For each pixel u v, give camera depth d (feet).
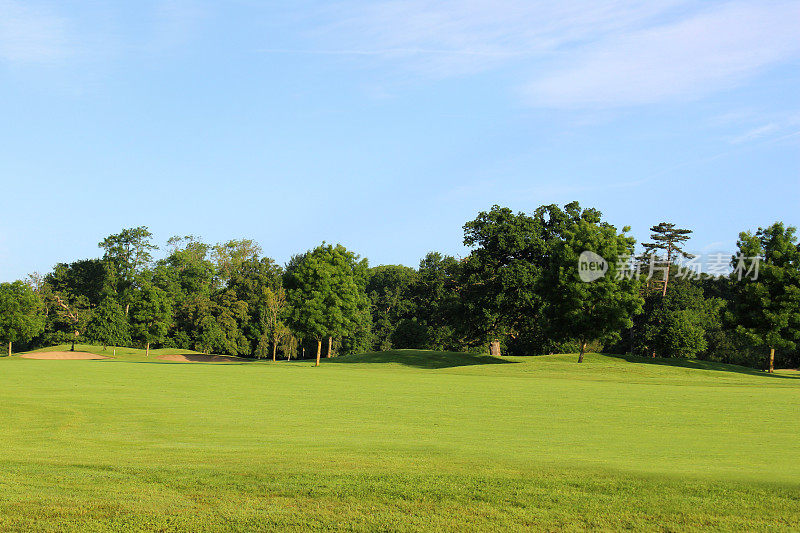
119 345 293.23
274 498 29.35
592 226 171.83
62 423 55.88
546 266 205.67
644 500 29.01
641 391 93.66
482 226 206.90
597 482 31.96
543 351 221.25
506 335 231.71
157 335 270.26
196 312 333.83
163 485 31.30
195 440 46.62
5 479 32.37
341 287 176.45
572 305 166.40
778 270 160.15
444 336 273.95
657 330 232.12
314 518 26.81
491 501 28.86
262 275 363.56
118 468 34.83
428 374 135.64
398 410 67.51
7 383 94.73
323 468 35.04
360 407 70.03
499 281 198.18
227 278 377.91
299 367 161.79
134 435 49.21
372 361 185.88
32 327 269.64
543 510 27.68
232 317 337.11
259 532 25.44
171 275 359.66
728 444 46.03
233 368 145.38
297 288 178.81
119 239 360.89
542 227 211.61
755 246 165.07
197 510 27.73
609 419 61.26
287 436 48.85
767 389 100.89
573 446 44.65
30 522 26.18
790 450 43.45
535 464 36.70
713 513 27.27
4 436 48.60
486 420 59.98
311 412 65.16
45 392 81.87
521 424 57.21
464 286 216.33
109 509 27.76
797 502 28.71
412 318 293.02
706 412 67.36
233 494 29.89
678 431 53.16
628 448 43.91
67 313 334.65
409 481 32.01
